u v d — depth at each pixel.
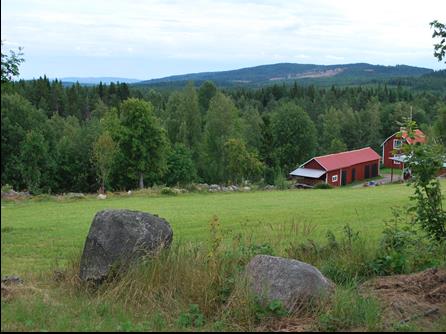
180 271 7.28
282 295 6.70
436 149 9.74
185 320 6.21
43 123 59.09
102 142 51.16
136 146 54.94
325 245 10.29
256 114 91.06
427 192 9.74
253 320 6.31
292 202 28.19
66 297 7.17
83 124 79.88
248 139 85.06
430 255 9.12
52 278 8.38
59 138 67.19
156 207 25.58
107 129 55.47
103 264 7.67
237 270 7.58
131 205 26.52
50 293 7.34
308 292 6.74
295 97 121.25
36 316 6.02
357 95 122.88
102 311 6.48
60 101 98.62
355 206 25.47
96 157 52.81
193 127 77.69
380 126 100.06
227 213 22.80
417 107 103.00
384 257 8.84
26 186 51.12
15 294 6.85
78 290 7.54
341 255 9.24
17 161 49.12
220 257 8.05
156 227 8.12
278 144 82.12
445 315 6.41
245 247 9.62
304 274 6.95
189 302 6.79
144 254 7.72
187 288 6.99
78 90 110.38
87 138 62.97
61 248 14.17
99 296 7.09
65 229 17.89
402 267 8.63
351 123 99.25
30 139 50.12
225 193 35.28
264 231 15.31
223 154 68.31
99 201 28.50
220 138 69.44
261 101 129.38
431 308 6.60
